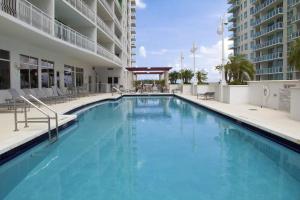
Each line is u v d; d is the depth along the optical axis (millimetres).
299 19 49906
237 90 19125
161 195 5031
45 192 5180
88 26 27375
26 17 14156
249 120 11000
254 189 5305
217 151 8047
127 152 7910
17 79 17109
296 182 5668
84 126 12172
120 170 6379
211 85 26266
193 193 5117
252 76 43312
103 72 42812
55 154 7660
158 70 44938
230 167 6613
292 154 7758
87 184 5559
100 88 38906
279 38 56125
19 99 13523
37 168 6523
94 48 26547
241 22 73250
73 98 23312
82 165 6738
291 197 4938
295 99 11109
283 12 55438
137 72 50406
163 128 11727
